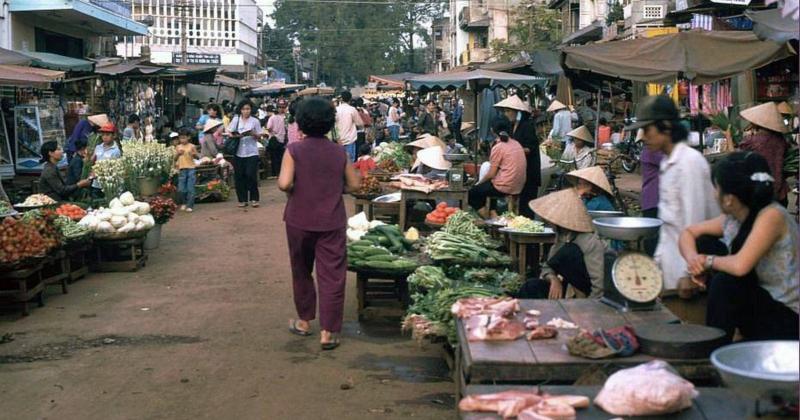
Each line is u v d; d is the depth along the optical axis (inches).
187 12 2861.7
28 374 248.2
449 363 241.8
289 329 296.4
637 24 875.4
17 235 310.8
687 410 138.3
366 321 305.9
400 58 3499.0
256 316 314.8
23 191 597.0
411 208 443.5
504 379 158.2
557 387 150.3
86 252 391.5
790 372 128.1
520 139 439.5
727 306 175.3
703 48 373.4
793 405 129.1
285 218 278.8
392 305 309.9
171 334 291.0
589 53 398.6
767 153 336.8
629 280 186.2
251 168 617.0
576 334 169.5
